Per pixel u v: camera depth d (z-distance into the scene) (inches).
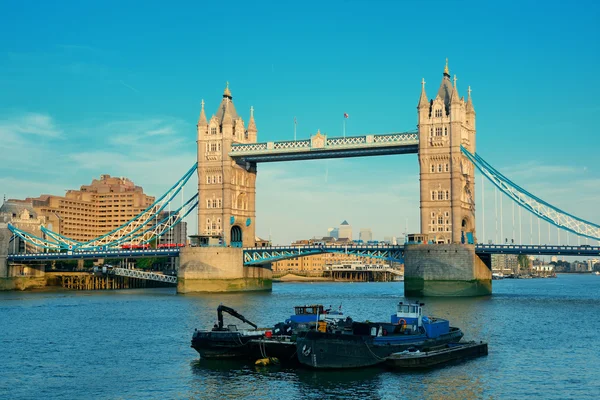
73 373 2748.5
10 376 2699.3
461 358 2974.9
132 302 6304.1
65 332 3927.2
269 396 2385.6
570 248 6786.4
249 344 2945.4
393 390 2449.6
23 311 5364.2
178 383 2571.4
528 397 2356.1
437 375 2662.4
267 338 2994.6
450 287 6781.5
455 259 6781.5
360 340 2783.0
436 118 7170.3
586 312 5034.5
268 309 5305.1
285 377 2650.1
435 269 6830.7
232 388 2492.6
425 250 6870.1
